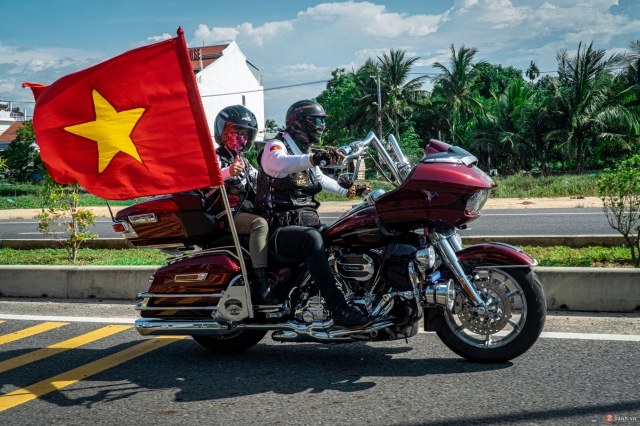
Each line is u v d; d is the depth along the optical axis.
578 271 5.62
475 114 54.44
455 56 53.88
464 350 4.35
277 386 4.09
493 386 3.90
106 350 5.07
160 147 4.28
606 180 7.20
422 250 4.09
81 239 9.34
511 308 4.23
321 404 3.74
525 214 14.52
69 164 4.39
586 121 39.84
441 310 4.29
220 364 4.61
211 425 3.51
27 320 6.15
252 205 4.66
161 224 4.65
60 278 7.09
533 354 4.48
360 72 57.66
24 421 3.67
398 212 4.17
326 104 59.84
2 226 17.31
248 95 57.53
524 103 45.78
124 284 6.89
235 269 4.47
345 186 4.27
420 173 4.14
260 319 4.46
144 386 4.20
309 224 4.48
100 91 4.27
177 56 4.19
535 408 3.52
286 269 4.43
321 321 4.27
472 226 12.45
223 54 54.16
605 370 4.09
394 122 54.41
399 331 4.19
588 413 3.43
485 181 4.14
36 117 4.35
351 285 4.30
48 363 4.78
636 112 41.00
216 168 4.23
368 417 3.52
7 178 48.75
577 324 5.20
